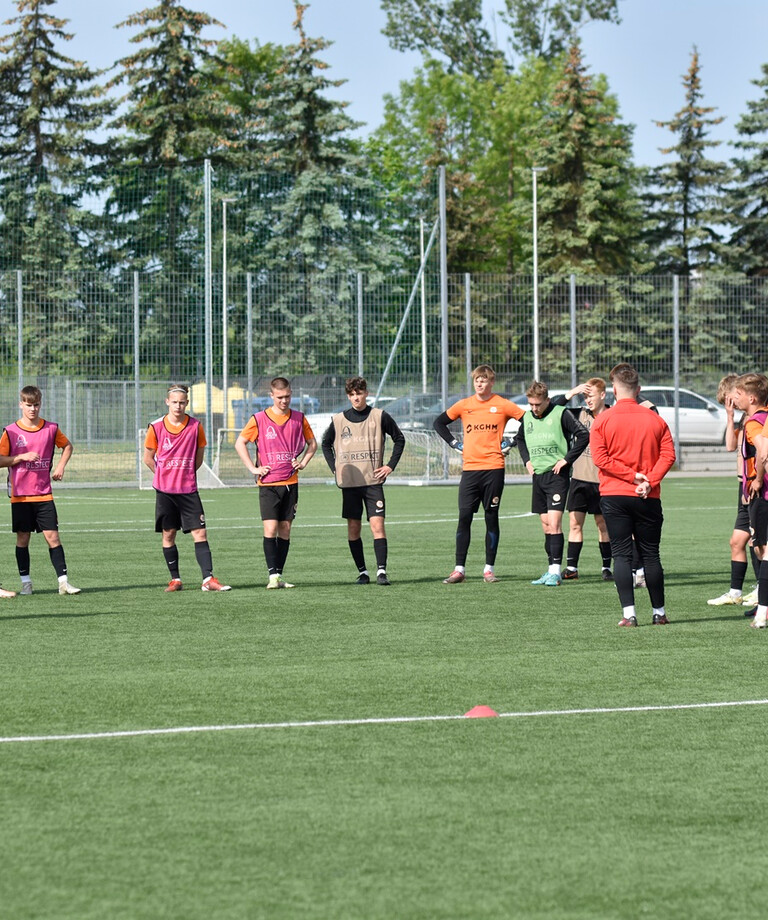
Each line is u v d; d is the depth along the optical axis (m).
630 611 15.20
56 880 6.67
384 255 53.03
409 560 22.92
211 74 77.19
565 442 19.52
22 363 49.12
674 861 6.96
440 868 6.84
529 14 111.56
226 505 37.62
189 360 51.91
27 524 18.31
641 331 55.25
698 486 45.00
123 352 50.47
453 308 54.25
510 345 55.06
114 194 58.03
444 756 9.05
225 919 6.16
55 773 8.63
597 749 9.24
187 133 75.00
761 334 55.56
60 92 72.94
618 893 6.51
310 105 78.00
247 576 20.62
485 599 17.78
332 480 49.38
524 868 6.84
